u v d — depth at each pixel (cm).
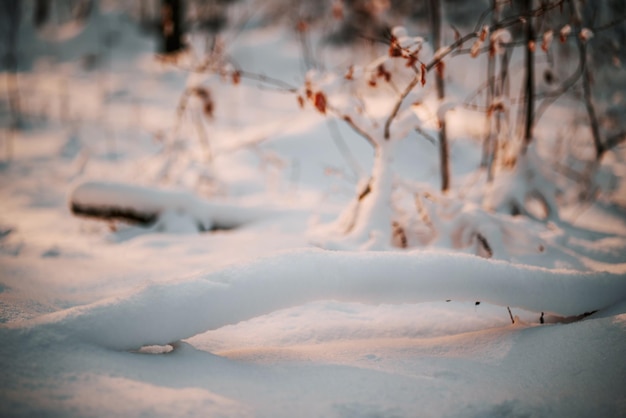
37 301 302
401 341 270
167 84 1355
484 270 252
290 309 313
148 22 1827
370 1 840
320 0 1486
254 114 1080
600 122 713
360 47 1305
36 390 191
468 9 1596
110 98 1260
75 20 1917
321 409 202
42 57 1641
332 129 802
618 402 210
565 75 849
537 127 950
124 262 414
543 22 509
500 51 381
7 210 641
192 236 498
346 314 308
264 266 237
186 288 229
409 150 771
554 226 445
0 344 209
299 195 642
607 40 541
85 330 219
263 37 1617
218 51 581
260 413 196
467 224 394
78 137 970
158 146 944
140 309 223
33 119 1105
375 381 223
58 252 441
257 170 736
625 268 298
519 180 486
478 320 296
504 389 223
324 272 238
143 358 223
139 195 522
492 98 506
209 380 213
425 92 403
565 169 620
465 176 720
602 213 583
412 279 243
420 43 357
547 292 259
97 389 197
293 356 246
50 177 794
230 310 230
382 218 387
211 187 633
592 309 267
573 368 231
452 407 208
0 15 1795
